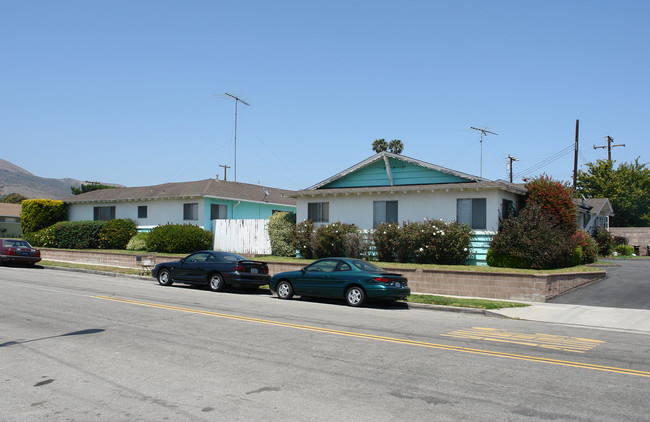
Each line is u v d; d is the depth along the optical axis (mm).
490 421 5387
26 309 12414
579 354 8852
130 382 6656
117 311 12398
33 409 5652
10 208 52531
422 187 21953
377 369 7453
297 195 25375
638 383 6949
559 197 21125
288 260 23203
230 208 31922
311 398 6074
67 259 30266
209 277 18203
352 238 22312
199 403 5863
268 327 10742
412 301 15633
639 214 49938
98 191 37438
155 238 27891
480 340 9977
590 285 18281
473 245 20688
